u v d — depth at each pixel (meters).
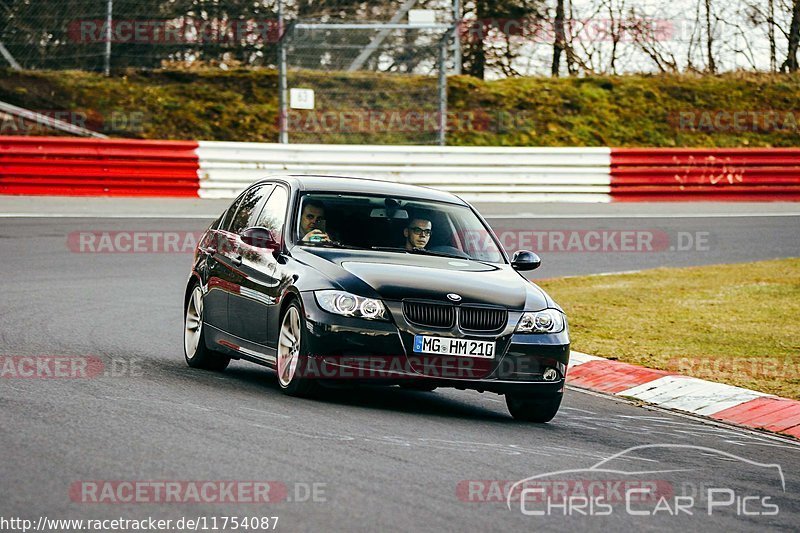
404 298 13.40
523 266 15.47
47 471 9.23
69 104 54.09
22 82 54.81
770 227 37.72
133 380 14.50
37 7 56.62
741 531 9.02
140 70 57.94
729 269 29.59
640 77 62.72
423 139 55.12
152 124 54.06
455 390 16.58
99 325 19.97
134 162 39.47
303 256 14.41
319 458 10.34
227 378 15.59
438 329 13.35
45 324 19.55
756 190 44.25
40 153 38.62
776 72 63.06
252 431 11.41
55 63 56.94
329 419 12.45
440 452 11.13
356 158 42.22
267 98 57.09
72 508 8.22
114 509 8.26
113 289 24.50
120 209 36.66
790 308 23.95
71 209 36.12
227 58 59.59
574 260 31.11
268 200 16.22
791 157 44.44
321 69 56.78
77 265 27.41
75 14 56.91
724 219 39.22
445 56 45.41
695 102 60.94
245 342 15.18
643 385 17.28
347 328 13.23
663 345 20.16
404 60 56.25
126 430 11.07
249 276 15.18
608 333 21.31
